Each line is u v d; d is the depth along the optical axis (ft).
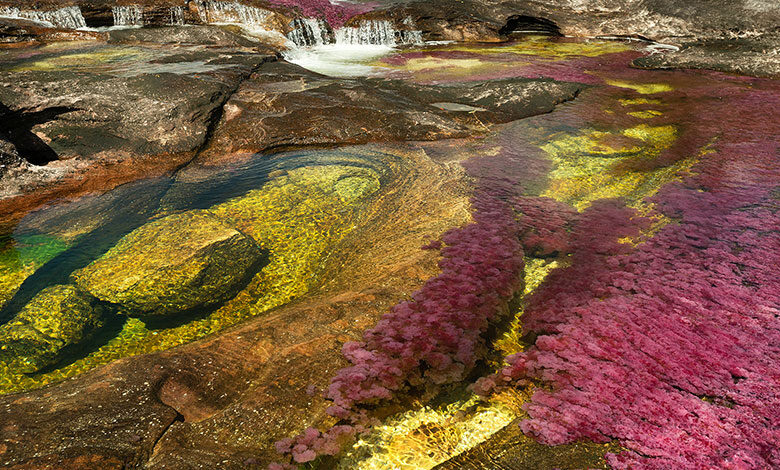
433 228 19.20
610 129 28.94
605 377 12.47
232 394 11.51
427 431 11.14
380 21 48.67
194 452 9.83
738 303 15.10
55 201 20.04
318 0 50.60
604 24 53.01
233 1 45.98
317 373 12.11
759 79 37.96
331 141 26.43
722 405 11.76
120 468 9.16
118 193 20.92
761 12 48.08
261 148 25.41
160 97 25.75
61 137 22.98
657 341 13.62
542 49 48.39
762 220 19.45
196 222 18.93
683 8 50.98
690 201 21.04
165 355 12.40
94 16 42.45
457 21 51.03
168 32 39.63
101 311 15.46
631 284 16.01
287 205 21.40
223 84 28.60
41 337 14.05
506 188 22.26
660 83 37.73
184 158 23.80
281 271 17.60
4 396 11.03
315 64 40.91
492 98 32.17
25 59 31.91
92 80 25.99
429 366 12.67
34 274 16.43
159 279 16.14
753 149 26.04
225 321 15.51
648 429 11.05
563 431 11.00
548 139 27.58
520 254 17.52
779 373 12.60
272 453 10.16
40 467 8.88
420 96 31.94
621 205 21.09
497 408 11.84
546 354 13.23
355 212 20.84
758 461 10.29
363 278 16.47
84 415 10.33
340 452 10.43
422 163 24.49
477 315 14.51
